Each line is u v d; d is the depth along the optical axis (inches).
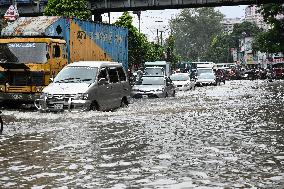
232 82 2347.4
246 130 478.0
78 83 648.4
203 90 1471.5
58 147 381.7
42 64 788.6
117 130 478.3
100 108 660.1
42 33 844.0
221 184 260.4
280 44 2751.0
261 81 2448.3
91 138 426.3
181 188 252.2
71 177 279.6
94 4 2352.4
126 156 342.6
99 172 292.4
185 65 3981.3
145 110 701.3
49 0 1761.8
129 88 768.9
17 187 257.0
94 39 1023.0
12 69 791.7
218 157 336.8
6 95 793.6
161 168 302.0
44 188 254.1
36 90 786.8
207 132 463.5
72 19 926.4
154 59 3284.9
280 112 672.4
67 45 901.8
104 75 687.1
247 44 5162.4
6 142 409.1
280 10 2716.5
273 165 309.1
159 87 1053.2
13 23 875.4
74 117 593.0
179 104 830.5
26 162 324.8
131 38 2432.3
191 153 352.2
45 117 595.8
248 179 271.7
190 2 2235.5
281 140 411.8
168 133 456.8
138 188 253.0
